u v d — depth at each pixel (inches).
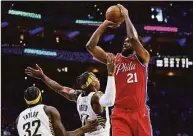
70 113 1217.4
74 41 1311.5
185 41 1323.8
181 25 1321.4
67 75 1304.1
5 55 1251.8
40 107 221.1
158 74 1334.9
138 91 228.5
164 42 1321.4
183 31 1320.1
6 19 1244.5
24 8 1263.5
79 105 241.4
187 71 1325.0
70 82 1301.7
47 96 1244.5
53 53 1289.4
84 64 1307.8
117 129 227.9
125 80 229.6
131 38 222.4
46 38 1291.8
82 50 1309.1
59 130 218.4
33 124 217.8
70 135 218.8
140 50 225.5
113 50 1317.7
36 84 1258.0
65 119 1208.2
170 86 1332.4
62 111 1221.7
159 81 1333.7
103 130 235.6
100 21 1310.3
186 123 1237.7
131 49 231.5
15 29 1262.3
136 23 1311.5
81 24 1311.5
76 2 1277.1
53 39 1298.0
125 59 231.9
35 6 1275.8
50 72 1295.5
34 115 219.3
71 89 258.2
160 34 1316.4
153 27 1314.0
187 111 1289.4
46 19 1289.4
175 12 1315.2
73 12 1306.6
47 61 1289.4
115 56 235.5
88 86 239.3
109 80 212.1
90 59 1301.7
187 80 1325.0
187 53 1317.7
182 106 1302.9
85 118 237.9
